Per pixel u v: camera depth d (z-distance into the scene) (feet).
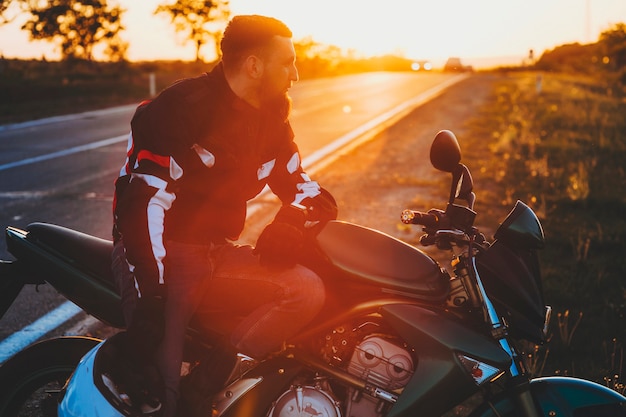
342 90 115.96
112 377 8.53
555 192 31.50
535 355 14.05
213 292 8.84
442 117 67.05
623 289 18.84
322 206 9.03
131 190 8.19
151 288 8.08
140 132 8.29
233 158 8.65
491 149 45.09
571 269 20.45
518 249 8.75
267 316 8.59
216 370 8.73
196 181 8.60
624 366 14.46
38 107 76.48
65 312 16.44
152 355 8.49
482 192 30.96
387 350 8.59
